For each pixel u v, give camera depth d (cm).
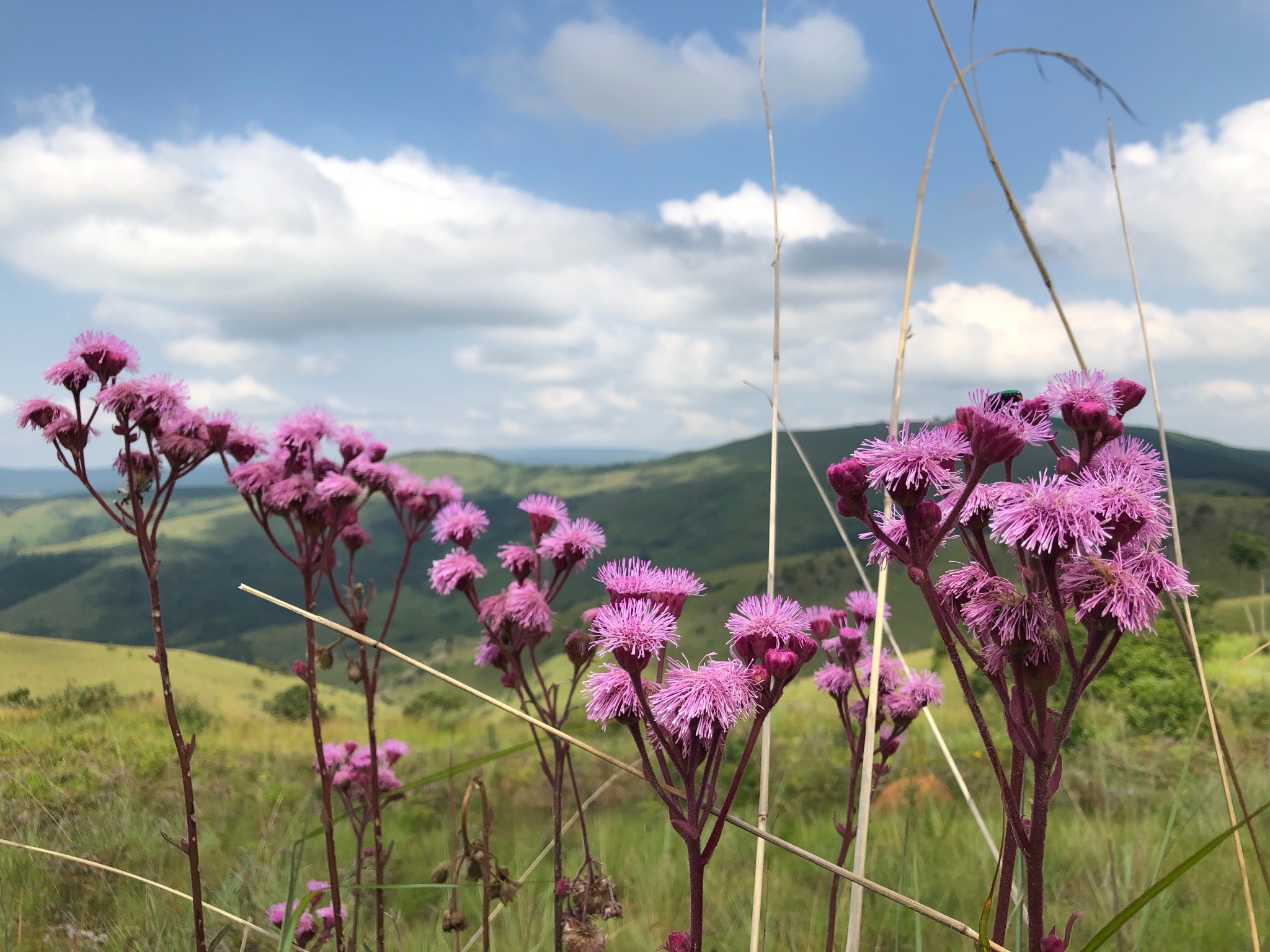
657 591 179
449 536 315
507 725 2023
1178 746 930
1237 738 922
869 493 170
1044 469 156
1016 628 145
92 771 818
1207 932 405
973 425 156
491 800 903
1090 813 669
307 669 340
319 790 347
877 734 302
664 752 173
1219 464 19925
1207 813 574
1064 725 149
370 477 366
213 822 750
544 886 466
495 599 297
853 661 306
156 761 972
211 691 5216
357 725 2706
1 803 643
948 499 170
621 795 917
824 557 11838
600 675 168
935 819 636
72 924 473
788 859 589
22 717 1241
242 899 495
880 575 238
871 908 410
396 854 678
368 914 404
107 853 582
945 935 393
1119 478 153
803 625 171
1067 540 145
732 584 10975
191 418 309
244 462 354
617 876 534
